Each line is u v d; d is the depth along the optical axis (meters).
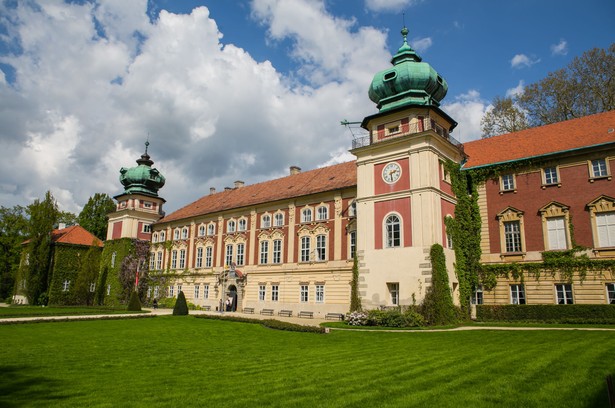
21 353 18.73
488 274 36.66
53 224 69.06
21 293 69.12
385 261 34.75
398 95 37.41
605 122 34.91
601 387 10.77
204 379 12.87
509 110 50.62
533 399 9.95
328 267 43.00
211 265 57.09
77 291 68.38
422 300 32.12
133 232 68.44
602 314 29.53
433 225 33.03
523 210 36.09
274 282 47.91
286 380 12.41
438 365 14.29
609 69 41.97
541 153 36.03
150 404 10.02
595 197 32.72
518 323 31.52
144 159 72.44
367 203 37.03
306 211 46.69
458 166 38.12
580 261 32.47
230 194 62.97
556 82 45.59
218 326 31.16
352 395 10.52
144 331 27.98
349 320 32.62
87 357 17.69
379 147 37.09
